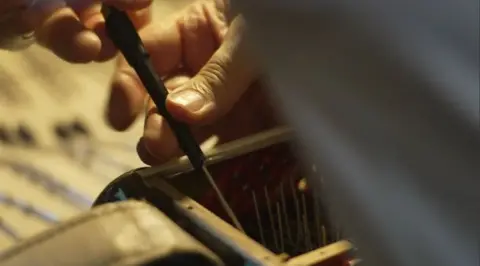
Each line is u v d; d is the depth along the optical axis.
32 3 0.62
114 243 0.27
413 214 0.43
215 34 0.65
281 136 0.50
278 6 0.48
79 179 0.86
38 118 1.03
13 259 0.27
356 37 0.44
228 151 0.49
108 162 0.90
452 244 0.41
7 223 0.78
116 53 0.64
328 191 0.47
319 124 0.47
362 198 0.45
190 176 0.47
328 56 0.46
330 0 0.45
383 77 0.44
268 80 0.54
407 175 0.44
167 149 0.54
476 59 0.41
